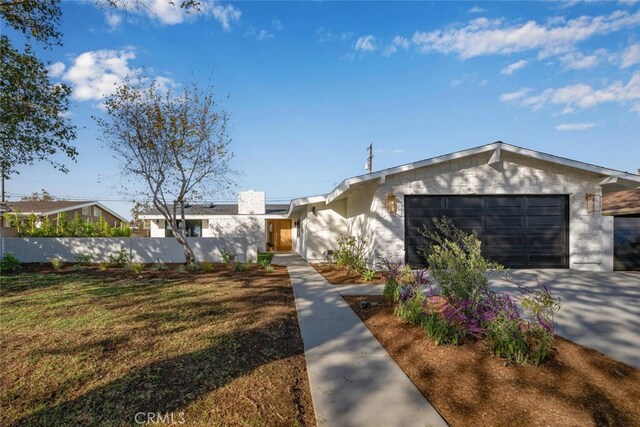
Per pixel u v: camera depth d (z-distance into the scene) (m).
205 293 7.34
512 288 7.75
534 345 3.86
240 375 3.39
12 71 9.95
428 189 10.82
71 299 6.69
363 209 12.37
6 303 6.35
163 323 5.06
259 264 12.94
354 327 5.05
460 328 4.13
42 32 9.80
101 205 32.25
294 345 4.32
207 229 22.44
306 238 15.77
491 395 3.00
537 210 11.10
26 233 15.73
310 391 3.15
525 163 11.03
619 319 5.35
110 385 3.14
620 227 11.28
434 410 2.80
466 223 10.93
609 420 2.62
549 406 2.81
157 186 12.14
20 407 2.79
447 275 4.70
